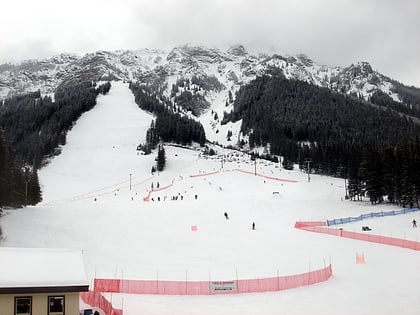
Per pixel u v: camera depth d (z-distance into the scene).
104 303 32.28
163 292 38.97
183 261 52.56
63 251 30.23
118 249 56.94
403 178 98.25
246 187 132.25
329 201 106.25
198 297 38.16
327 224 81.50
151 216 77.19
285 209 93.12
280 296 38.47
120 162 191.38
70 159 197.25
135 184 155.12
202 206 91.44
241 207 92.88
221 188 129.25
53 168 186.62
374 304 35.84
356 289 40.50
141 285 39.19
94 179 171.75
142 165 187.12
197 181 142.88
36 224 62.53
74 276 27.03
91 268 47.38
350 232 68.31
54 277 26.64
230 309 34.56
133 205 89.00
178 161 191.12
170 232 67.88
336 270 48.31
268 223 79.88
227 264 51.25
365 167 106.56
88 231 63.50
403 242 61.09
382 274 46.16
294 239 66.62
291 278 41.62
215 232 70.06
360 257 51.72
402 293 38.94
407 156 99.44
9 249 29.72
